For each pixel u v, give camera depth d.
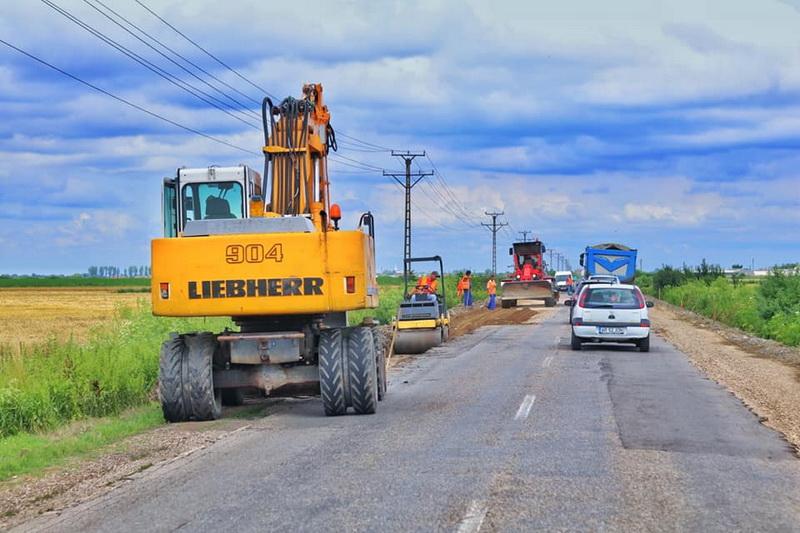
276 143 15.96
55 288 112.62
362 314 38.97
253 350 14.31
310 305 13.92
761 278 45.12
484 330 37.38
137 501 8.63
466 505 8.06
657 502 8.17
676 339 32.00
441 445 11.23
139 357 18.62
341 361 14.12
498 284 111.88
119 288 112.56
